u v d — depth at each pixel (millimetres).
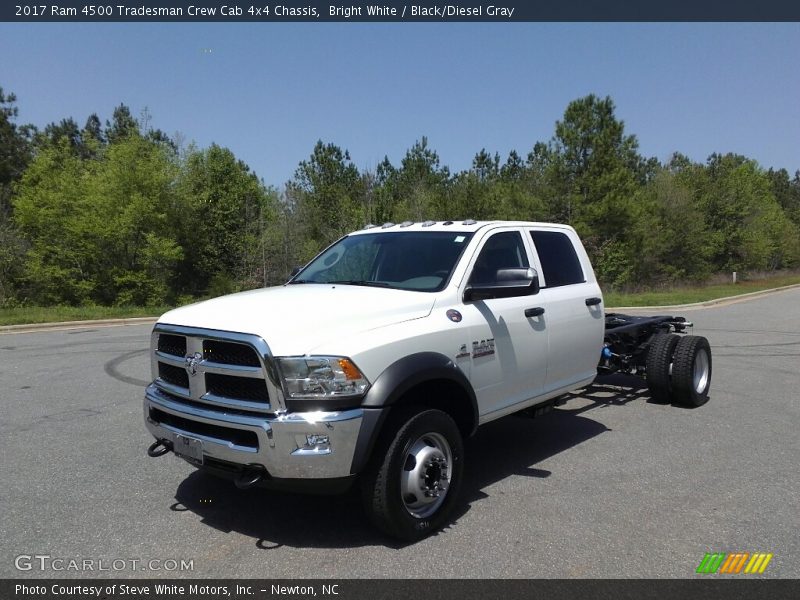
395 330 4031
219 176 34531
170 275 31156
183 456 4074
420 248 5090
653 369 7500
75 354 11430
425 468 4012
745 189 48938
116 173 28031
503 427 6746
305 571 3625
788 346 12648
